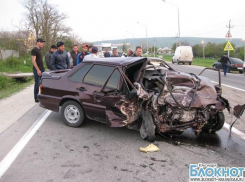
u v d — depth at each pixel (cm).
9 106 801
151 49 9850
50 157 424
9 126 586
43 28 2825
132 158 424
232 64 2361
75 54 1082
